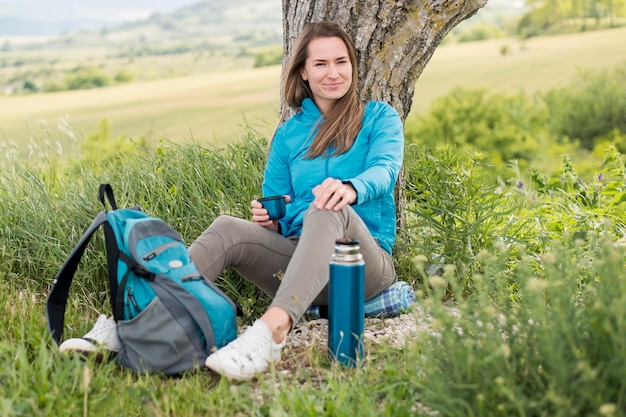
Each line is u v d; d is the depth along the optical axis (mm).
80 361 2777
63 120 5160
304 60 3533
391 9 3904
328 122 3463
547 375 2227
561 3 68500
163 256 2928
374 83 3973
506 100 36719
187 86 74750
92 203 4180
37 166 5020
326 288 3350
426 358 2395
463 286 3713
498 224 4129
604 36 62500
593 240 3002
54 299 3049
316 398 2592
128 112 60750
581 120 34031
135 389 2643
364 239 3182
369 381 2701
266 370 2912
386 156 3279
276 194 3664
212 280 3176
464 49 70312
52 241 4039
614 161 5066
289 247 3385
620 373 2037
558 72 52500
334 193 2992
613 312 2150
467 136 33969
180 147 4723
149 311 2840
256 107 55656
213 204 4156
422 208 4266
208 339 2852
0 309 3467
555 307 2303
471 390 2252
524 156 33344
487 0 4008
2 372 2703
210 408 2568
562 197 5441
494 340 2365
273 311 2846
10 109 67875
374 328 3381
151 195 4242
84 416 2455
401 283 3527
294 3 4051
